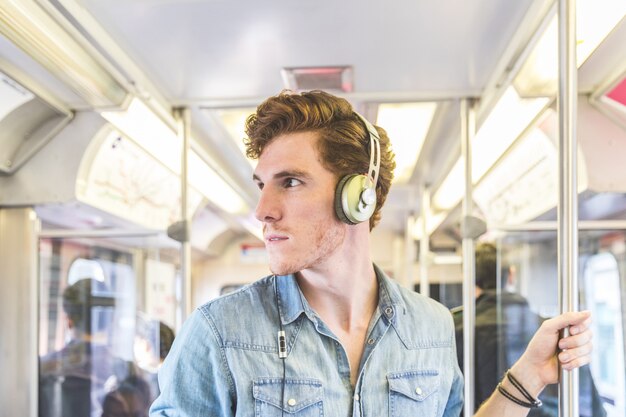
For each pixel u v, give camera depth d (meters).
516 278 2.73
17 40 1.65
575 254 1.42
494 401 1.23
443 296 4.71
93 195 2.65
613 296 2.50
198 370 1.02
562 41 1.46
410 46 1.99
